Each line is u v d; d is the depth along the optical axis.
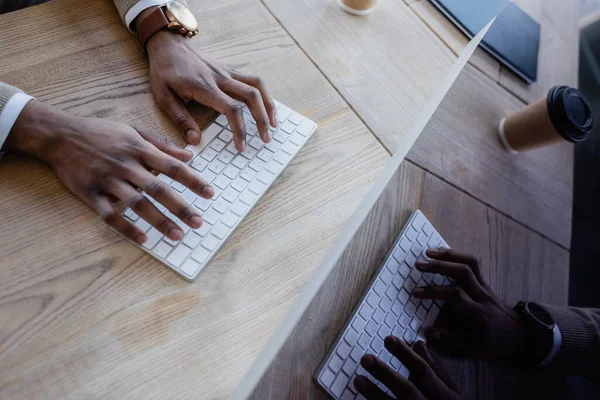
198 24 0.86
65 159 0.62
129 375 0.51
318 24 0.94
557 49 0.87
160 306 0.57
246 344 0.57
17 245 0.56
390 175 0.62
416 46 0.97
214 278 0.60
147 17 0.76
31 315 0.52
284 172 0.72
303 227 0.67
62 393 0.49
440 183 0.71
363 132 0.81
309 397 0.53
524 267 0.66
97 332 0.53
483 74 0.83
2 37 0.72
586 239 0.67
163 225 0.59
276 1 0.95
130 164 0.62
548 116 0.73
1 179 0.60
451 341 0.59
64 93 0.70
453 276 0.62
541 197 0.73
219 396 0.53
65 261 0.57
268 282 0.62
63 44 0.75
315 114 0.81
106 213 0.59
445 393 0.51
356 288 0.60
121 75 0.75
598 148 0.73
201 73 0.74
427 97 0.89
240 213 0.65
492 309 0.60
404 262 0.62
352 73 0.88
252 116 0.75
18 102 0.62
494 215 0.71
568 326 0.58
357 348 0.56
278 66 0.85
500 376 0.55
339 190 0.72
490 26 0.86
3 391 0.47
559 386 0.54
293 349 0.55
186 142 0.71
